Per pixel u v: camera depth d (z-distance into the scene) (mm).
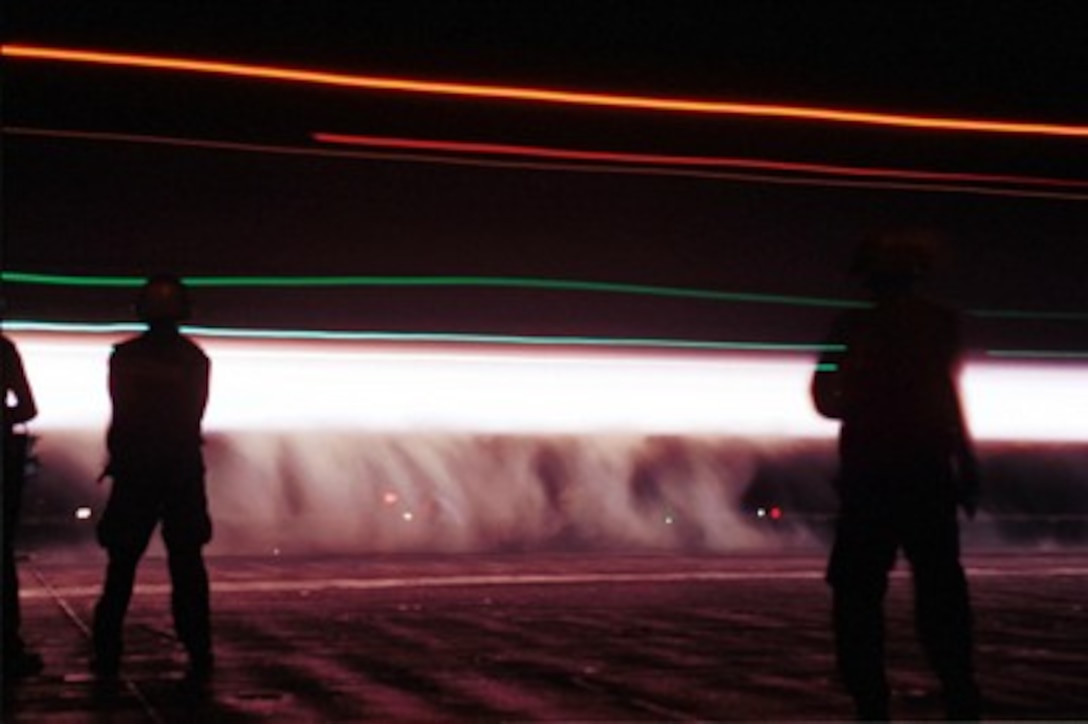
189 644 8086
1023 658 8734
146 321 8289
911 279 6395
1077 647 9250
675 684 7723
